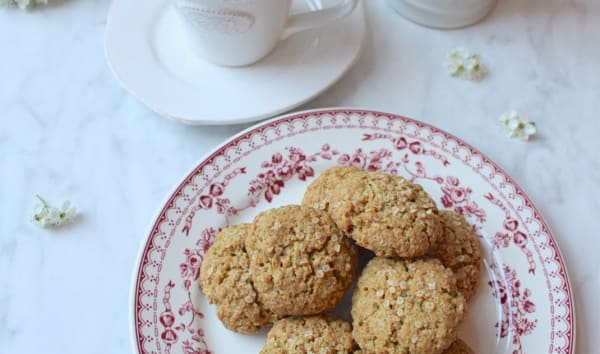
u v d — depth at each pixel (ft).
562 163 1.79
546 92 1.87
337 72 1.79
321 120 1.73
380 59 1.89
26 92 1.82
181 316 1.55
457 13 1.90
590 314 1.64
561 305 1.59
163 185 1.73
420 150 1.72
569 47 1.93
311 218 1.54
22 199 1.70
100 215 1.69
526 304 1.59
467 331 1.57
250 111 1.73
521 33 1.94
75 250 1.65
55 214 1.67
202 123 1.72
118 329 1.59
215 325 1.56
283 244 1.51
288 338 1.50
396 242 1.49
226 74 1.78
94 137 1.77
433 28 1.94
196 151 1.77
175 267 1.58
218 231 1.63
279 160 1.70
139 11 1.84
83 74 1.85
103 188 1.72
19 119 1.78
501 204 1.68
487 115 1.84
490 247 1.65
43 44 1.88
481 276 1.62
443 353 1.50
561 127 1.84
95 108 1.81
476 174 1.71
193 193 1.64
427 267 1.50
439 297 1.47
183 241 1.61
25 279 1.62
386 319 1.46
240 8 1.64
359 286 1.53
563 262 1.62
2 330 1.58
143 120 1.80
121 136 1.77
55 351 1.56
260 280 1.51
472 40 1.93
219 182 1.66
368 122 1.73
